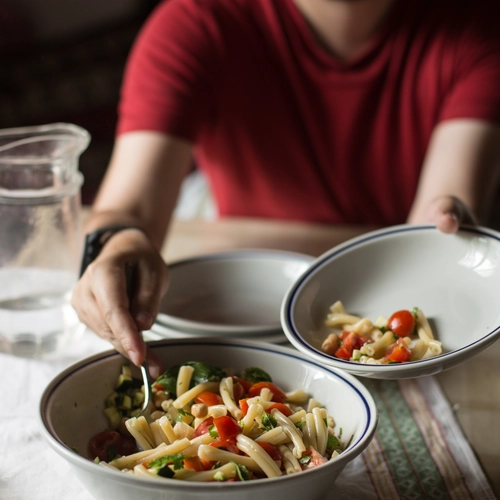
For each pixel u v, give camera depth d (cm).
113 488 57
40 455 75
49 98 311
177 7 160
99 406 75
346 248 90
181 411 72
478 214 120
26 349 98
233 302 109
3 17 301
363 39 156
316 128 163
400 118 162
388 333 78
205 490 53
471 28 153
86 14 316
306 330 81
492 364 96
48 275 104
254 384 77
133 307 81
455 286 83
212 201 227
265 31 158
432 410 84
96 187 319
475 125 138
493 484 71
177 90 150
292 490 57
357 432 65
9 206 101
